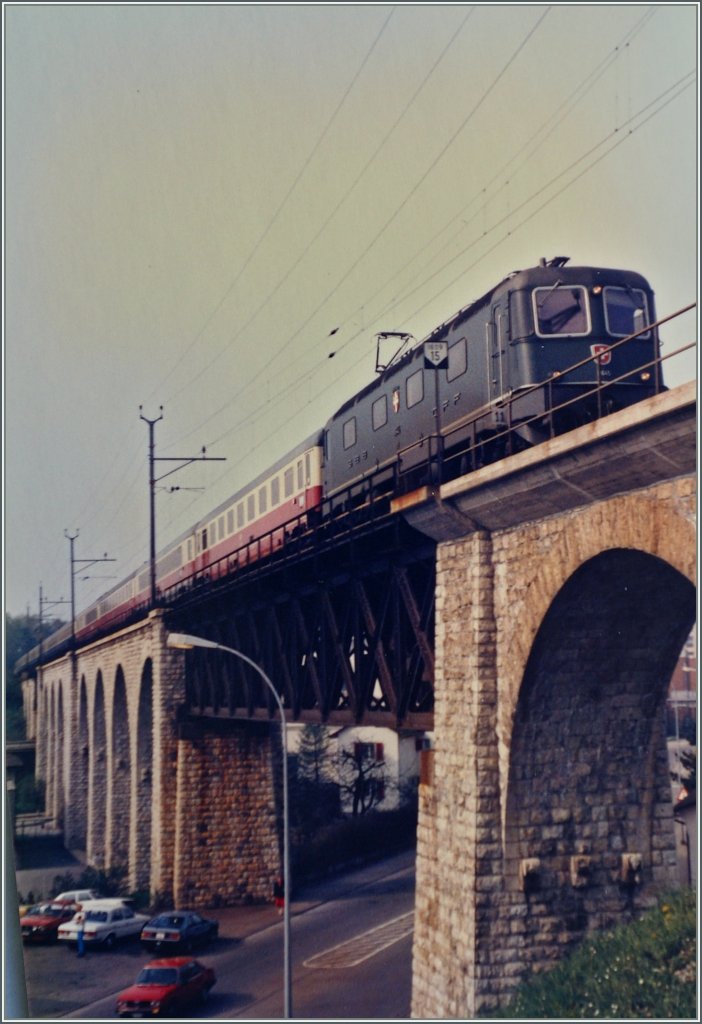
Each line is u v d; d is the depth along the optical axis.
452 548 18.89
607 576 15.85
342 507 28.38
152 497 38.72
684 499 13.77
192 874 37.56
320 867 39.03
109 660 48.28
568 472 15.19
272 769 39.03
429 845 18.97
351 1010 23.62
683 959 16.20
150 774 42.44
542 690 17.31
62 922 34.59
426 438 20.28
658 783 18.06
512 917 17.36
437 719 19.06
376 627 22.20
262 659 29.56
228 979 26.70
